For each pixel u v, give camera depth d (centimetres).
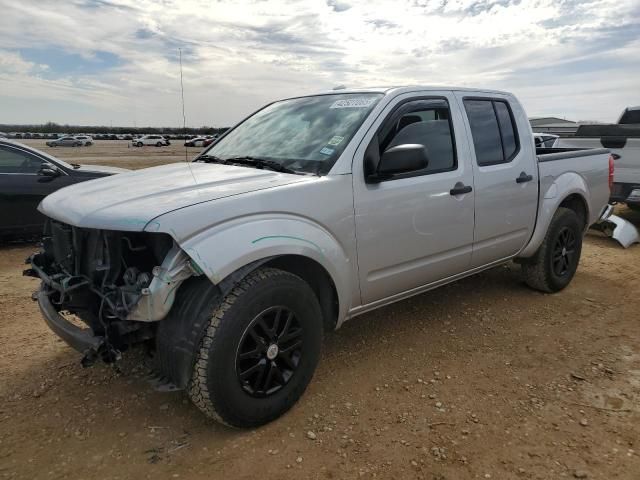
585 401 318
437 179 371
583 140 827
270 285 273
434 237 373
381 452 268
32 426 290
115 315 254
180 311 259
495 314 459
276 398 289
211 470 254
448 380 343
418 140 367
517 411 307
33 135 9206
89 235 283
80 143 6431
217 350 257
